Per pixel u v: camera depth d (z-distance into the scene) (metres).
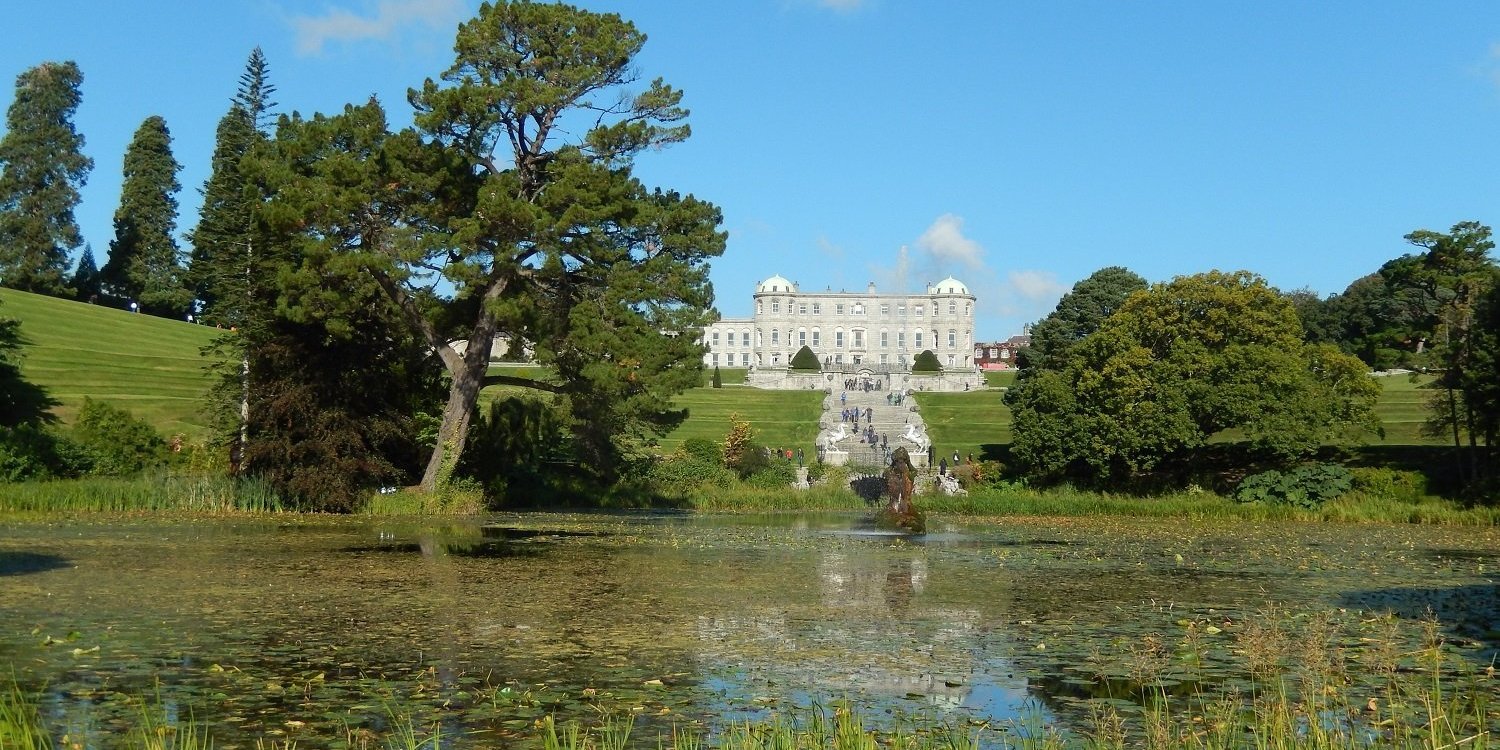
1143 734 11.57
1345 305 119.50
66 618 17.50
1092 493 55.56
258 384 43.22
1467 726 11.71
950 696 13.13
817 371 147.62
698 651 15.56
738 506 55.50
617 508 53.34
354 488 43.00
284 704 12.37
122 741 10.86
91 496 40.62
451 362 44.94
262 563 25.36
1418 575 25.30
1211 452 63.47
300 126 45.03
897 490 39.09
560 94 43.19
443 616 18.20
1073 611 19.50
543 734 11.30
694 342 48.19
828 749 10.47
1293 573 25.59
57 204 97.69
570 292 45.41
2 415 57.53
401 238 41.16
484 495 48.25
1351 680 13.96
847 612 19.14
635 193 48.16
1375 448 62.28
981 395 118.12
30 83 98.81
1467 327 55.12
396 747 10.77
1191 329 59.75
